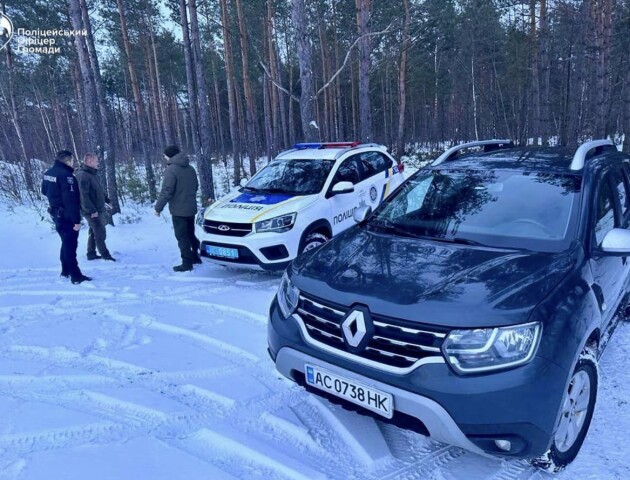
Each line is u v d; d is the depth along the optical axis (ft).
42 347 13.98
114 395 11.02
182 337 14.70
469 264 8.74
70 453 8.79
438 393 7.08
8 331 15.40
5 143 76.79
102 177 37.19
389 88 126.93
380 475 8.35
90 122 37.01
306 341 8.65
